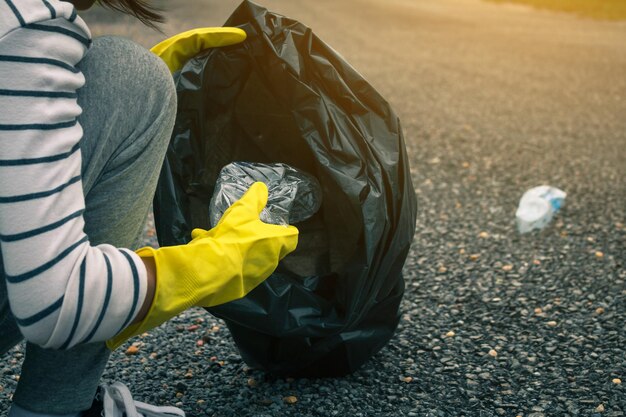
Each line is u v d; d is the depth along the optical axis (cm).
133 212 113
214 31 144
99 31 683
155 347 203
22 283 82
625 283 247
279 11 1102
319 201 160
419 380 185
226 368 191
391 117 162
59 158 84
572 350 201
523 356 198
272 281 158
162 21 128
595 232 299
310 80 157
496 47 845
